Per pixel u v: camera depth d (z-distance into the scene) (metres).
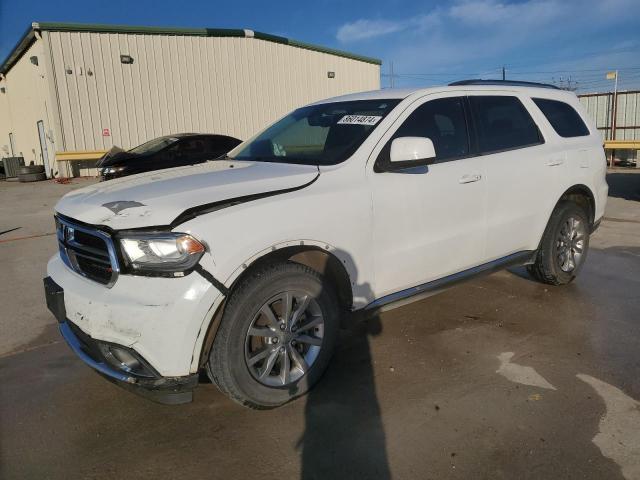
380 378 3.42
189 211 2.64
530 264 4.79
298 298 3.04
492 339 3.98
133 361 2.69
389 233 3.42
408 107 3.75
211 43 20.12
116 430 2.94
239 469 2.58
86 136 18.23
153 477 2.55
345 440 2.78
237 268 2.68
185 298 2.55
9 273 6.22
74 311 2.79
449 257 3.85
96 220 2.72
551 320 4.33
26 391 3.40
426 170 3.65
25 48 20.67
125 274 2.63
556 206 4.80
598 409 3.00
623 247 6.90
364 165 3.37
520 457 2.59
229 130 21.00
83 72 17.91
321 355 3.18
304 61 23.11
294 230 2.90
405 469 2.54
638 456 2.58
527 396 3.15
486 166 4.05
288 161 3.61
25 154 25.95
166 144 11.78
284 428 2.90
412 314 4.51
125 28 18.27
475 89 4.31
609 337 3.98
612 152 21.94
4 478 2.56
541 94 4.90
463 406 3.06
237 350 2.79
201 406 3.16
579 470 2.49
